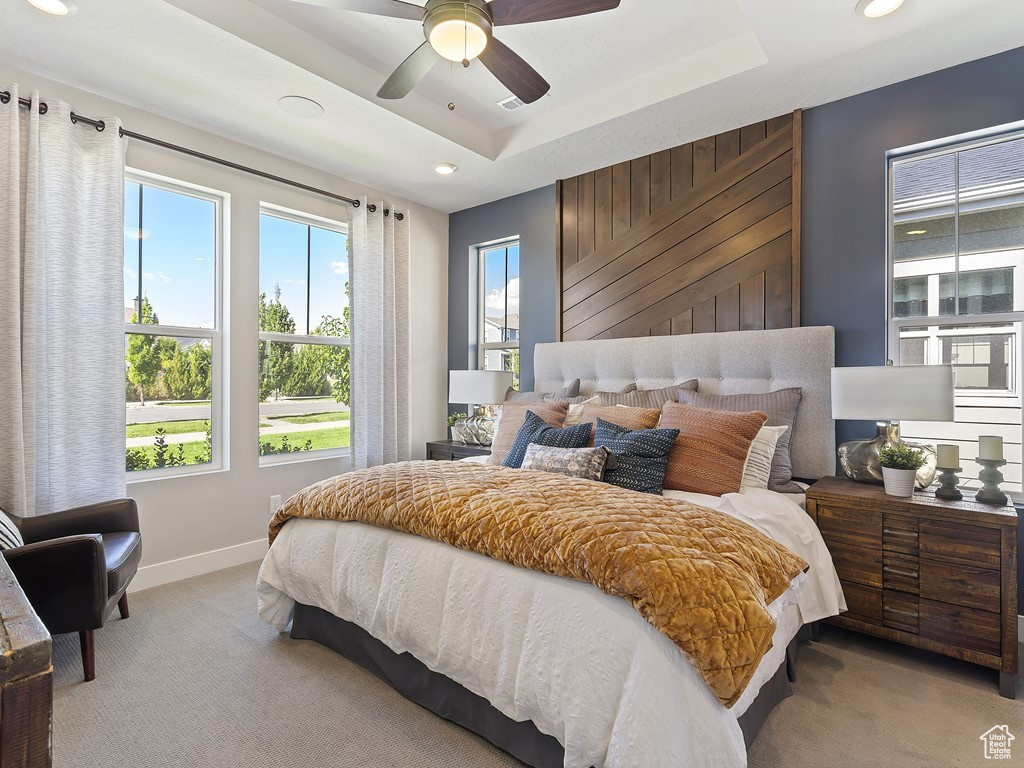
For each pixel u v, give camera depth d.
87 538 1.95
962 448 2.59
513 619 1.55
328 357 3.99
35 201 2.44
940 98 2.55
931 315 2.66
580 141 3.31
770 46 2.35
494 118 3.39
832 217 2.86
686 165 3.36
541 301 4.11
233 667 2.09
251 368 3.42
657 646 1.29
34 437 2.43
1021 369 2.46
